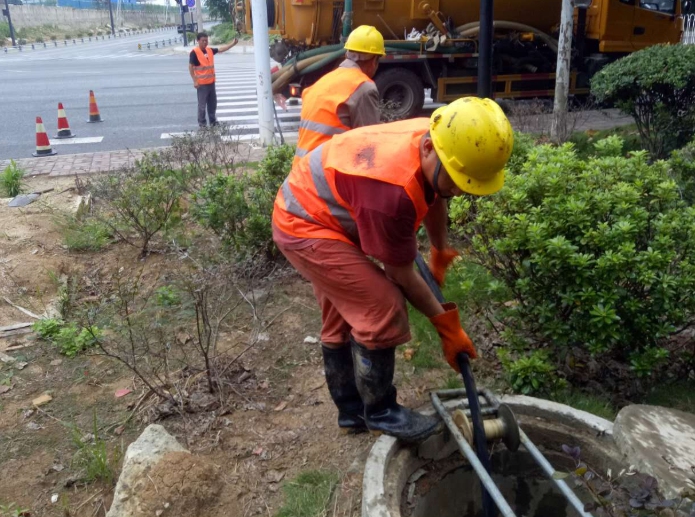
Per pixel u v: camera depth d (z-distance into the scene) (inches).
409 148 91.8
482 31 245.8
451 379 138.5
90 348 159.2
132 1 3978.8
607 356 139.3
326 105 160.9
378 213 90.0
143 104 613.3
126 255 214.7
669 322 125.0
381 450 107.0
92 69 1012.5
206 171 270.1
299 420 129.8
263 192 199.6
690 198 163.5
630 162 140.6
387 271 98.0
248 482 113.3
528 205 132.4
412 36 462.3
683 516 88.1
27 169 345.7
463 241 197.5
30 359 155.3
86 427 130.3
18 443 125.8
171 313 172.2
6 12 1686.8
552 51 505.7
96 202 257.6
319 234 102.7
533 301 130.7
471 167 86.7
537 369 127.8
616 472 107.4
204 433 126.0
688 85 285.3
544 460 97.8
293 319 169.0
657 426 107.1
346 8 428.8
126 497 103.3
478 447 100.8
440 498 117.7
